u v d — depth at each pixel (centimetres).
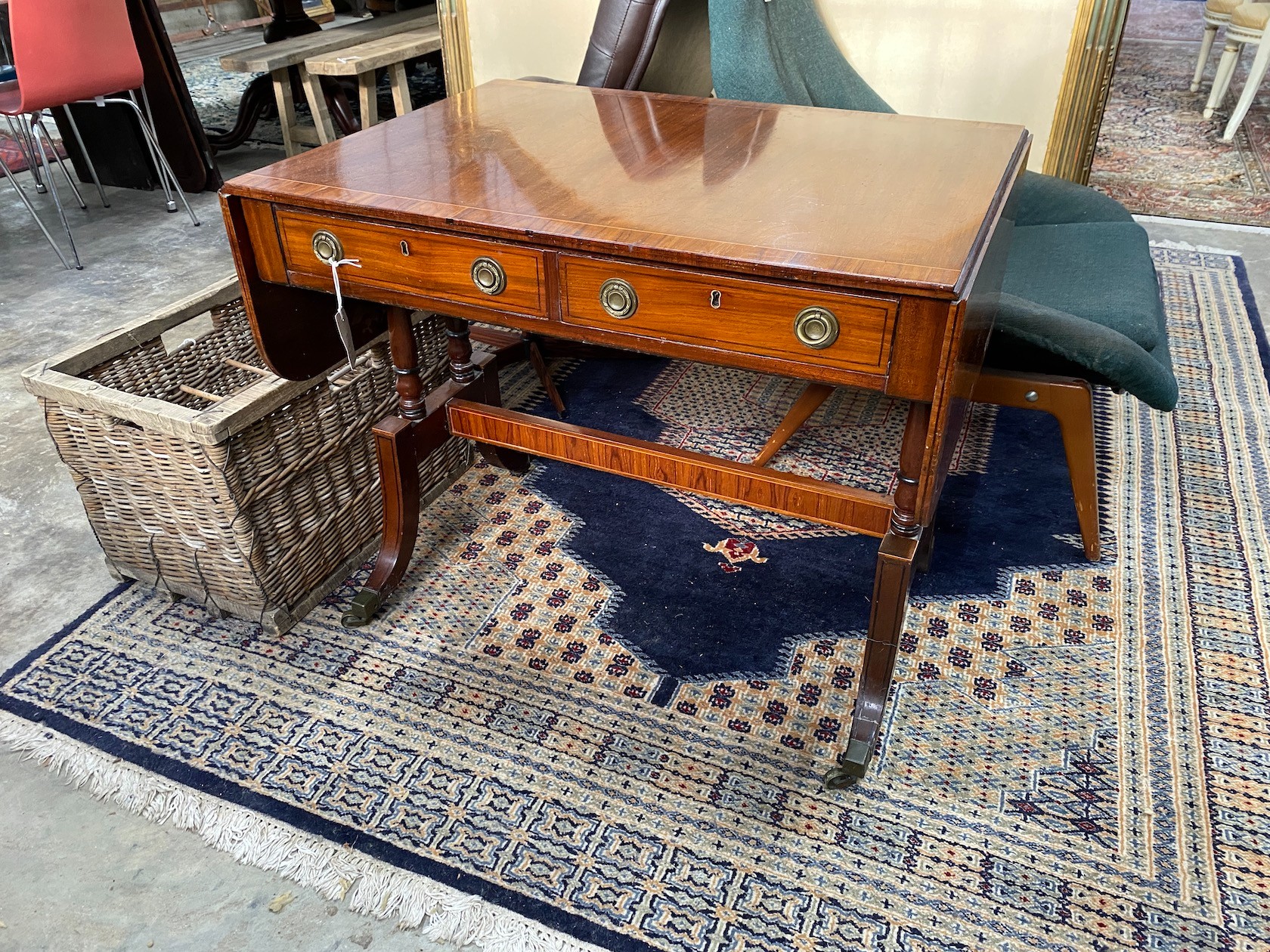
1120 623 173
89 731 155
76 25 311
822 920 126
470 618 178
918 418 125
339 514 183
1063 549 192
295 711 159
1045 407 174
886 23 246
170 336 278
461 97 188
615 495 213
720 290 117
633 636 174
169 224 364
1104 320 177
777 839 137
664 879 131
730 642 172
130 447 161
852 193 133
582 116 173
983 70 243
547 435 169
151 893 132
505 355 233
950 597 180
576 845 136
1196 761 147
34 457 228
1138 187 375
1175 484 210
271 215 142
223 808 142
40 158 419
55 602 184
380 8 596
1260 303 287
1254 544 192
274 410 160
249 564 164
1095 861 133
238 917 128
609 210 128
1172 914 126
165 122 381
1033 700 158
